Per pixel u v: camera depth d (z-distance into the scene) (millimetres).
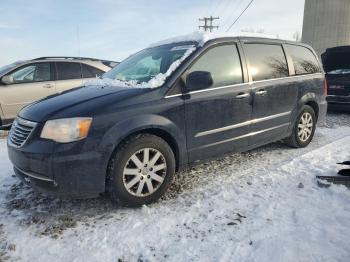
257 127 4719
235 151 4527
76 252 2910
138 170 3586
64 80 8148
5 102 7418
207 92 4059
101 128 3316
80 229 3262
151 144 3611
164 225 3285
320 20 28000
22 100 7605
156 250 2908
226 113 4254
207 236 3082
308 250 2789
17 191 4129
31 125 3412
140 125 3498
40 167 3260
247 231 3137
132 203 3594
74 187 3279
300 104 5426
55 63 8125
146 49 5145
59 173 3213
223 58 4355
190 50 4117
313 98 5699
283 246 2852
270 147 5746
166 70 4023
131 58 5133
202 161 4176
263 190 3996
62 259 2820
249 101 4520
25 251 2934
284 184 4145
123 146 3463
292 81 5234
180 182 4293
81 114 3305
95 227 3289
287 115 5211
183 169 4020
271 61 5008
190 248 2916
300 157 5117
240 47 4602
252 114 4598
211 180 4340
